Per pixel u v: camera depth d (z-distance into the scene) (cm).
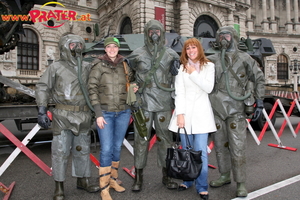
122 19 2259
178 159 265
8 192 302
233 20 2597
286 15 4284
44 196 301
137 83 312
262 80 297
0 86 563
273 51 826
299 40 3788
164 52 305
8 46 629
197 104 284
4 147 582
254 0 4512
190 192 306
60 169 276
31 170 405
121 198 290
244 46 745
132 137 684
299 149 537
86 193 307
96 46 636
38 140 652
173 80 306
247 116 304
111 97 284
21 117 470
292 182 330
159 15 2066
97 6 2630
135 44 650
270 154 494
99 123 264
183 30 2114
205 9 2284
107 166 279
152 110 301
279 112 779
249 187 321
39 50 2255
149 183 338
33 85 1027
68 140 282
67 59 281
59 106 278
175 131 289
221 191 308
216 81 297
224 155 315
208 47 702
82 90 277
